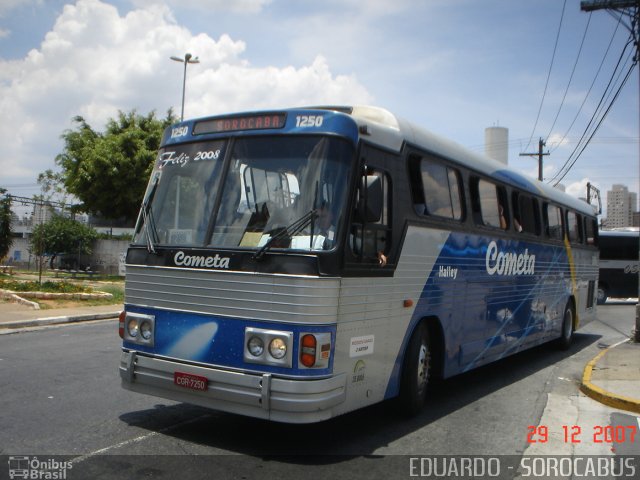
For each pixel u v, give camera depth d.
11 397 7.35
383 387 6.31
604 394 8.30
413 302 6.82
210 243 5.73
